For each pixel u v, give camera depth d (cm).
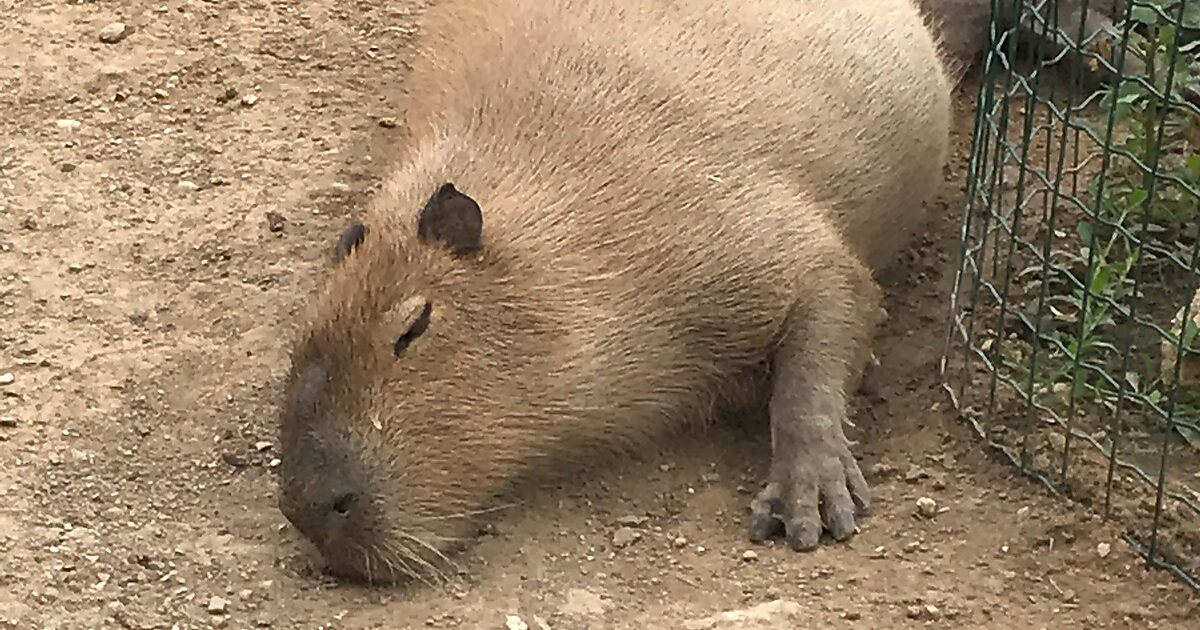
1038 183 289
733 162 264
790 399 260
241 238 292
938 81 287
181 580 246
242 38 329
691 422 264
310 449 241
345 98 318
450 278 247
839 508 253
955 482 257
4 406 267
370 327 243
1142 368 265
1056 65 304
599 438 257
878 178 277
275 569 248
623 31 270
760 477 260
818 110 271
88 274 286
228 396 269
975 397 266
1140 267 261
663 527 253
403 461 244
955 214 295
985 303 278
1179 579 245
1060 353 268
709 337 260
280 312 281
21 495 255
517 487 254
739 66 269
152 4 336
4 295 282
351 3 338
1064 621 241
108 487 257
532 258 251
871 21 280
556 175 258
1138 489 253
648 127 262
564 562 248
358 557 244
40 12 334
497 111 264
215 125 313
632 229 257
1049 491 255
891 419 267
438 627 241
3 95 316
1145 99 272
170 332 278
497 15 277
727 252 259
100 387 270
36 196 298
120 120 313
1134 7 274
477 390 247
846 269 267
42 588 245
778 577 246
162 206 298
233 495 257
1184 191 262
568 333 251
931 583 245
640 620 241
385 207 255
